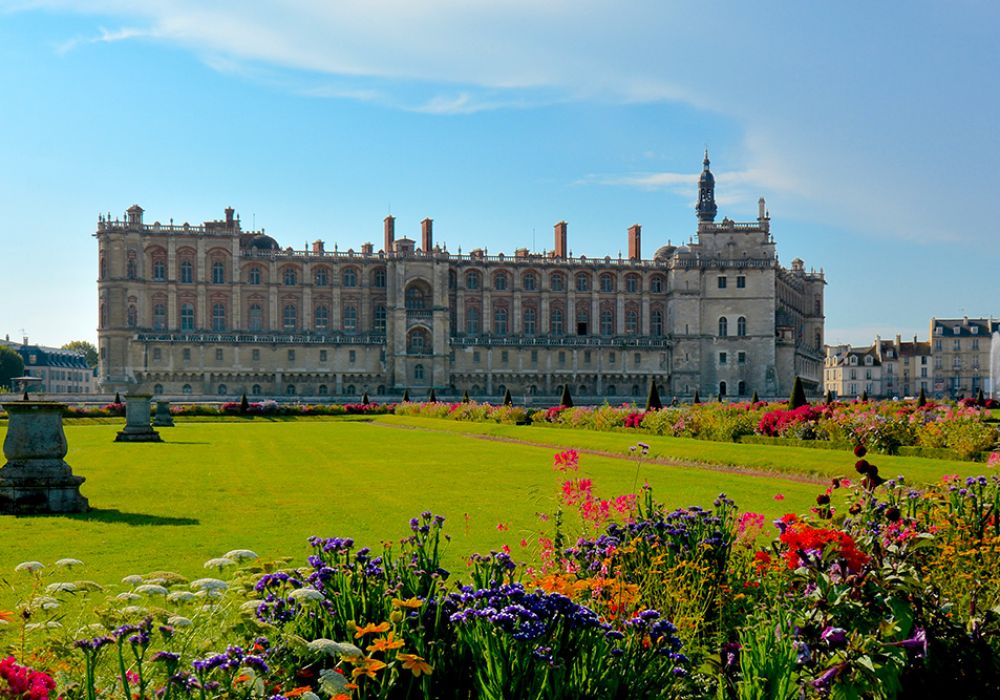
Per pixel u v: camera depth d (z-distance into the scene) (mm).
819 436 50469
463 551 21469
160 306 158250
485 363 168625
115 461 47031
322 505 30234
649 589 13047
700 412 62188
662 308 179375
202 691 8711
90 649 9461
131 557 21656
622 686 10094
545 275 175000
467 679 10227
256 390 159125
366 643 10539
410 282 163375
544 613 9758
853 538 12414
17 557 21594
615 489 33000
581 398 165125
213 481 37531
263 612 10391
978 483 16891
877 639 10508
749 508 27500
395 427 89875
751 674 10344
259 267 164125
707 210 186375
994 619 11648
